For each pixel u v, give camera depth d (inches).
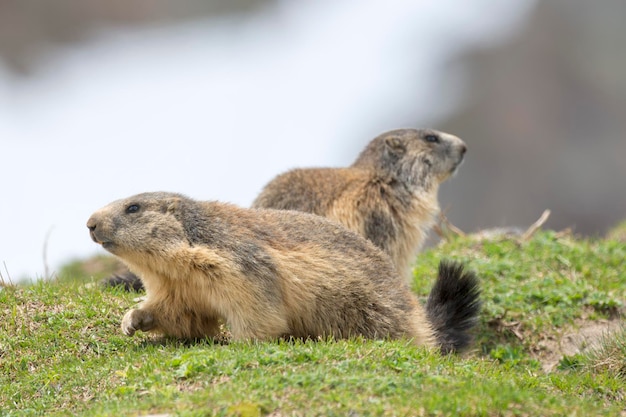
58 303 544.1
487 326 621.6
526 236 793.6
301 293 486.0
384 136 727.1
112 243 480.1
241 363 414.3
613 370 514.9
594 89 2450.8
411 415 354.9
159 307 492.4
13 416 407.5
